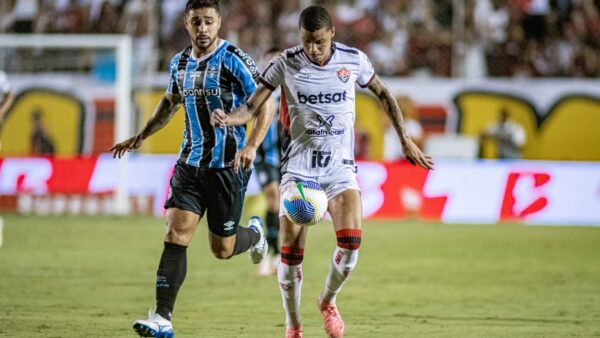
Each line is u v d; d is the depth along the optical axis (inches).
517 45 2760.8
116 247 1724.9
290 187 807.7
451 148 2529.5
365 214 2331.4
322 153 818.2
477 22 2778.1
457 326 962.7
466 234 2032.5
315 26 777.6
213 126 832.3
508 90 2596.0
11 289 1200.2
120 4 2807.6
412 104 2591.0
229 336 893.2
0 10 2837.1
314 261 1578.5
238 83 831.7
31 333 887.1
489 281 1347.2
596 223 2299.5
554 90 2605.8
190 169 837.8
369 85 829.8
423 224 2239.2
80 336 876.0
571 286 1305.4
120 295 1167.6
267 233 1385.3
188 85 834.8
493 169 2331.4
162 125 879.7
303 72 803.4
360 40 2795.3
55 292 1182.3
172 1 2775.6
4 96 1608.0
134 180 2400.3
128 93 2335.1
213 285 1279.5
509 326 965.2
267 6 2817.4
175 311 1052.5
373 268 1481.3
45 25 2829.7
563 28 2790.4
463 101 2598.4
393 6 2817.4
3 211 2400.3
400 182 2340.1
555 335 911.0
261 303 1118.4
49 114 2556.6
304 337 896.3
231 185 848.3
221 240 885.2
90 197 2391.7
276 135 1352.1
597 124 2600.9
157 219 2282.2
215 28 825.5
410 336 900.6
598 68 2758.4
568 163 2321.6
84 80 2564.0
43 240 1822.1
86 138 2559.1
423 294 1209.4
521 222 2308.1
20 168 2412.6
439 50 2763.3
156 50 2723.9
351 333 916.6
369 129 2576.3
